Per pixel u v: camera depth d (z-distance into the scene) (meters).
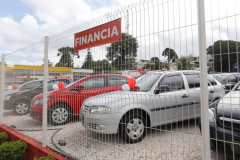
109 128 2.91
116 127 2.93
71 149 3.21
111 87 2.79
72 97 3.47
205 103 1.70
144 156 2.73
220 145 2.29
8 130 4.78
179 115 2.42
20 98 4.93
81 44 3.21
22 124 4.86
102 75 2.85
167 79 2.51
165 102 2.46
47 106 3.84
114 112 2.92
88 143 3.24
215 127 2.14
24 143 3.76
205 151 1.69
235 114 2.05
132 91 2.66
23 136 4.22
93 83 3.09
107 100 2.97
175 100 2.42
